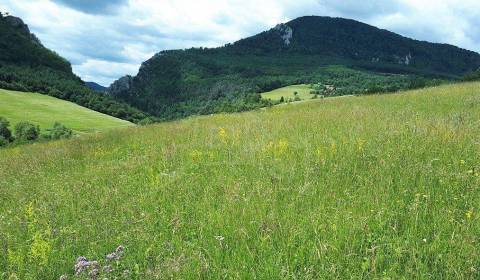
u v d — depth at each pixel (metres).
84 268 5.02
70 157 14.08
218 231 5.65
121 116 183.25
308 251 4.84
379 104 19.05
